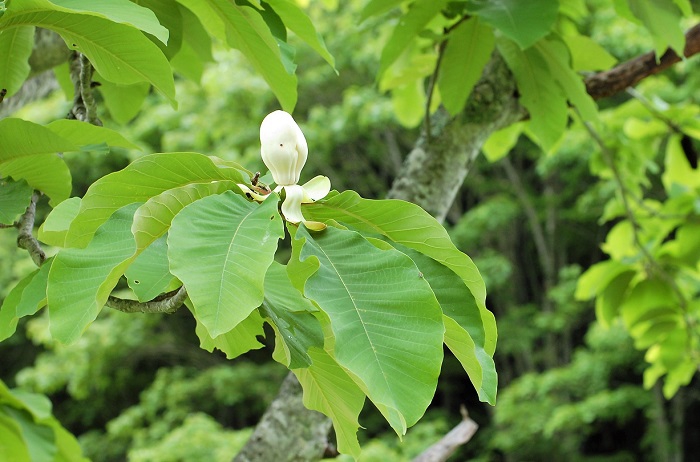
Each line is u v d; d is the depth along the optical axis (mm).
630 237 4801
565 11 3566
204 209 1857
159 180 1943
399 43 3039
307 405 2146
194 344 15336
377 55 12672
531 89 3051
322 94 14547
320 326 1917
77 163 13523
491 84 3396
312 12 13648
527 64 3021
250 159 12094
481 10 2820
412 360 1807
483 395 1913
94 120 2555
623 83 3689
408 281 1854
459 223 14547
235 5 2375
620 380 15906
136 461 10406
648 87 12086
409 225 1961
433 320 1830
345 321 1823
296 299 1910
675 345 4613
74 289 1854
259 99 12727
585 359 13398
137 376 15609
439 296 1961
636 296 4523
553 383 13414
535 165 17078
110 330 13367
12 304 2105
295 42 13672
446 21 3268
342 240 1903
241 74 12828
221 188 1926
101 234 1901
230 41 2504
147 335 14305
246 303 1782
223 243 1825
